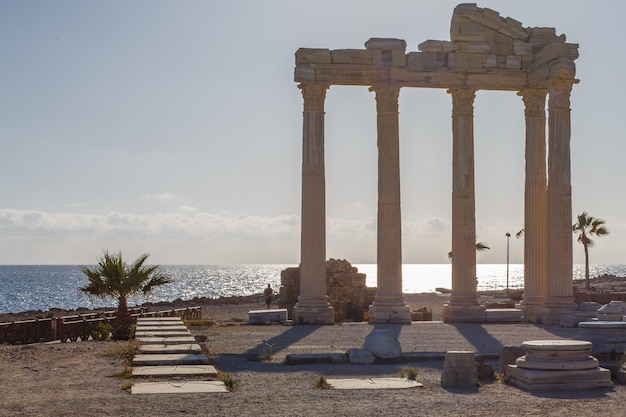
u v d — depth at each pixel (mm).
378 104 42250
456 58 42750
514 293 79250
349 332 35469
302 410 16266
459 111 42719
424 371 22797
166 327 33969
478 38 43062
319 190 41344
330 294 50312
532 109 43875
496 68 43188
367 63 42000
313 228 41156
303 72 41312
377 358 24578
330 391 18781
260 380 20734
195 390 18266
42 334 33250
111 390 18344
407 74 42312
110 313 39344
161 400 17016
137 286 35188
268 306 54000
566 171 41719
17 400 17109
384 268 41656
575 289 88062
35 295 161750
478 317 41719
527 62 43594
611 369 21719
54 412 15641
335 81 41719
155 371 20750
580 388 19422
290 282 51594
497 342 31047
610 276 124000
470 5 42969
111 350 26484
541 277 43469
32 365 23391
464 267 42156
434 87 42812
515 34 43688
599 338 24188
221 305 73375
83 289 35344
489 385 20188
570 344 19797
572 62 40969
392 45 42344
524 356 21062
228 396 17688
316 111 41562
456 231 42469
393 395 18344
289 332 35500
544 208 43812
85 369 22172
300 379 20969
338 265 51188
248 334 34500
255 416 15539
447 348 28781
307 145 41469
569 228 41719
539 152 43906
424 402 17453
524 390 19328
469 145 42656
